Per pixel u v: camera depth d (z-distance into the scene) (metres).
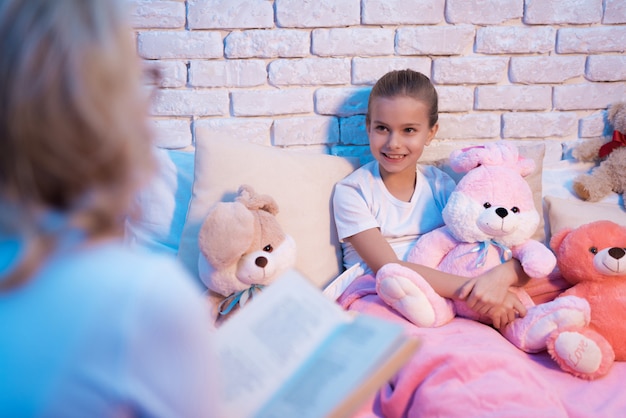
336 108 1.63
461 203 1.32
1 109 0.38
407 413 1.05
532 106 1.65
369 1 1.56
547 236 1.54
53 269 0.41
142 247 1.45
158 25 1.56
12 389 0.39
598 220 1.35
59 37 0.38
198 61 1.59
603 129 1.67
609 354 1.15
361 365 0.56
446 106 1.64
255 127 1.64
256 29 1.58
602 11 1.60
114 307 0.40
